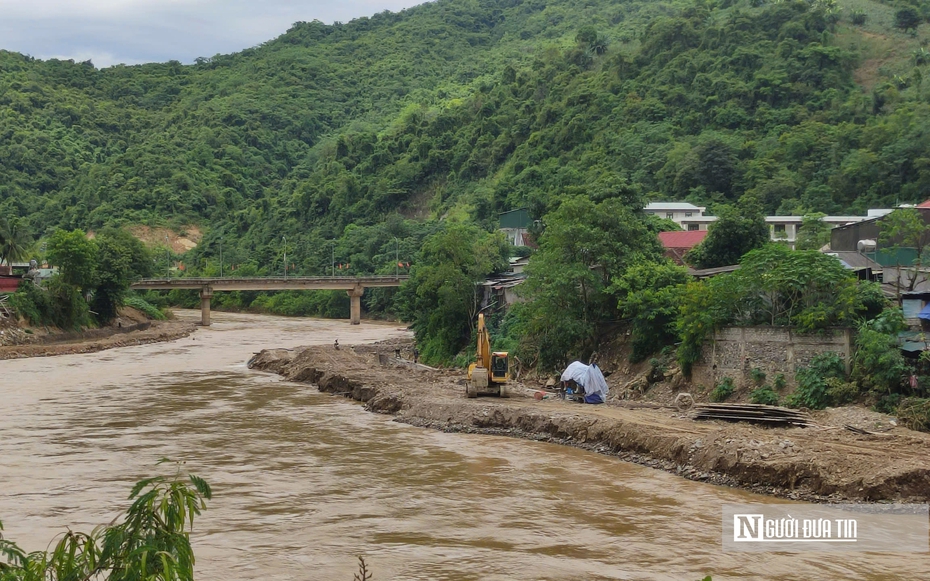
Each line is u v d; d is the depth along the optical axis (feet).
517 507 103.30
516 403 160.97
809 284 153.79
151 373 238.89
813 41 597.93
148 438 144.46
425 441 141.79
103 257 369.09
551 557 86.48
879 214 316.60
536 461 126.62
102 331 350.84
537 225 354.33
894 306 151.74
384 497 108.17
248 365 257.34
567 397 166.40
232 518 99.71
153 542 33.73
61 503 105.50
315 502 106.11
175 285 440.04
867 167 417.08
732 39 613.93
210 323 458.50
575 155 549.54
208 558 86.53
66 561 34.94
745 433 121.60
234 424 157.69
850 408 135.54
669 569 82.74
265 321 493.36
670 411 148.05
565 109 613.52
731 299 158.71
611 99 596.29
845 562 83.97
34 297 318.04
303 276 560.61
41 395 194.29
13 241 374.22
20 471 120.98
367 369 217.77
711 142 462.60
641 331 180.45
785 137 476.54
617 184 260.21
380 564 84.84
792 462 107.96
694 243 269.44
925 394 132.36
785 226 353.31
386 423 158.92
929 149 411.95
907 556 85.56
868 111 499.92
